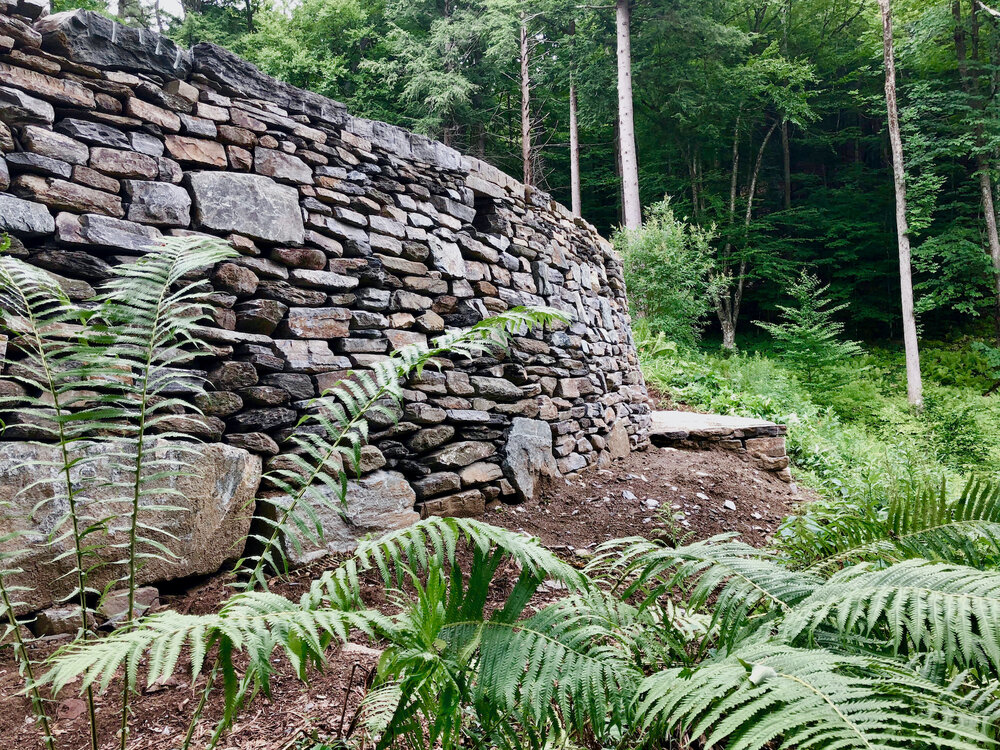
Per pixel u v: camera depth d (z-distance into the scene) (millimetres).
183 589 2848
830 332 14453
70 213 2711
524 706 1379
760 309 22062
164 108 3102
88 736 1963
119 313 1744
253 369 3158
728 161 24078
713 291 13539
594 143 23750
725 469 6426
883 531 2346
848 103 22328
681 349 12539
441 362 4227
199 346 2967
